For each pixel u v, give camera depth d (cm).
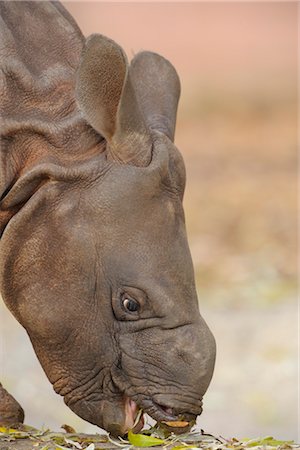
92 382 1345
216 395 2302
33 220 1338
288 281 3020
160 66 1443
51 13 1437
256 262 3172
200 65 5912
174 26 6372
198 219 3609
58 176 1329
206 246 3331
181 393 1309
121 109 1298
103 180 1328
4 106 1370
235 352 2517
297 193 3916
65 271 1328
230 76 5756
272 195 3900
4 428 1388
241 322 2697
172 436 1333
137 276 1314
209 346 1314
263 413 2217
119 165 1330
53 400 2267
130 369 1322
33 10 1431
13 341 2584
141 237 1320
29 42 1412
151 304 1315
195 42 6194
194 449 1297
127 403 1344
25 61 1401
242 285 2964
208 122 5069
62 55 1415
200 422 2180
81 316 1331
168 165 1341
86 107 1298
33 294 1339
